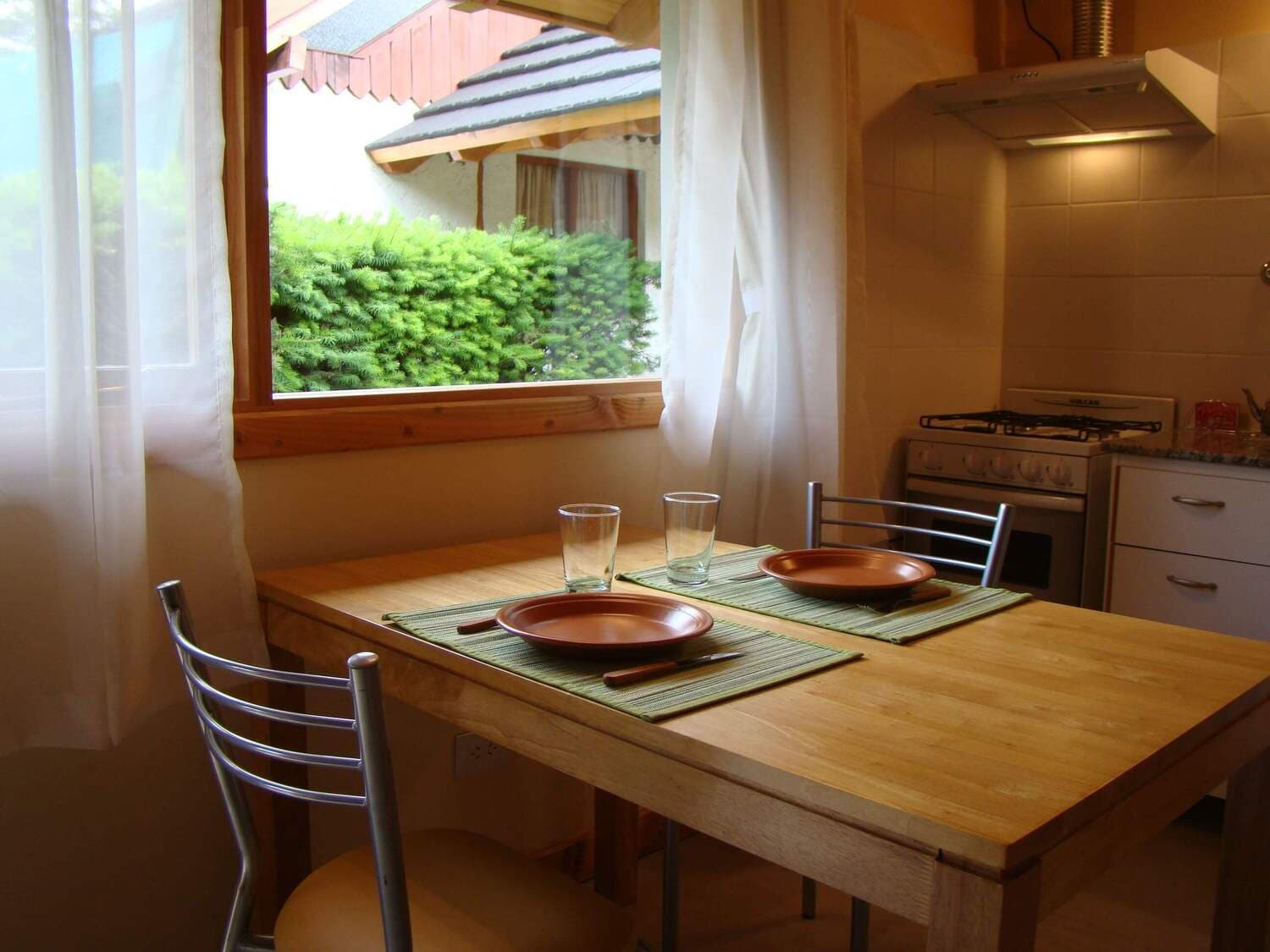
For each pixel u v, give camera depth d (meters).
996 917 0.90
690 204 2.33
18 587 1.51
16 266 1.47
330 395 1.97
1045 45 3.36
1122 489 2.76
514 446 2.22
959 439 3.05
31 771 1.66
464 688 1.39
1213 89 3.04
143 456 1.60
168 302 1.66
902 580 1.71
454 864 1.46
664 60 2.54
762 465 2.55
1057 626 1.55
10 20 1.44
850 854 1.00
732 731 1.13
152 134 1.63
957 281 3.36
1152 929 2.24
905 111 3.11
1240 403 3.11
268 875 1.85
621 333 2.52
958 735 1.13
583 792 2.45
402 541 2.06
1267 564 2.53
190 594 1.72
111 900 1.75
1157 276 3.23
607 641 1.40
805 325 2.51
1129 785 1.05
